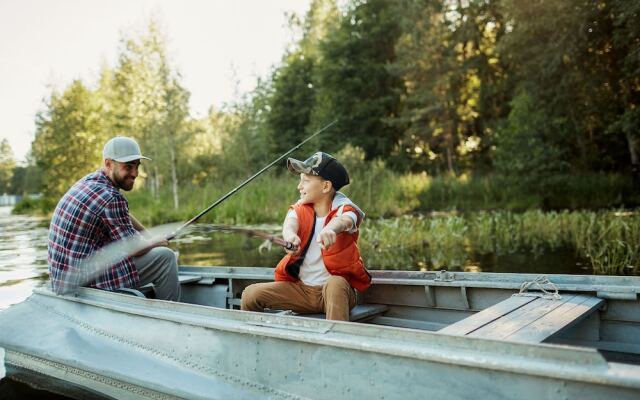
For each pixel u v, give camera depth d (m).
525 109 17.19
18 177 79.56
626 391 1.77
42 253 9.68
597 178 17.36
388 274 3.68
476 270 6.78
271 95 30.98
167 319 3.02
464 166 24.30
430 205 17.66
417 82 24.03
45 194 31.33
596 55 15.98
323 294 2.97
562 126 17.19
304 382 2.48
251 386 2.66
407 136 25.06
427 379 2.14
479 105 23.73
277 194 15.41
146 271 3.91
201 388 2.78
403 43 24.14
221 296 4.23
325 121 27.11
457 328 2.44
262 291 3.11
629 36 14.20
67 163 29.89
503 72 23.16
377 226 11.59
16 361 3.72
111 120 25.39
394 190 16.98
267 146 26.30
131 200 20.20
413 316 3.59
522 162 16.88
